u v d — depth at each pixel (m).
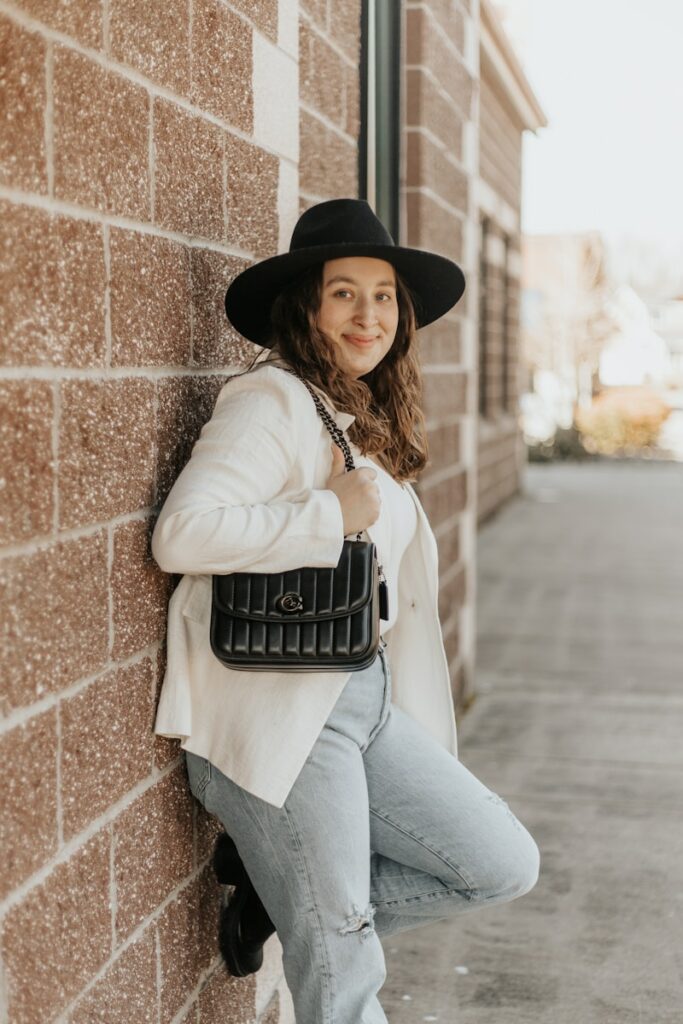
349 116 3.74
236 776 1.97
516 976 3.17
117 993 1.89
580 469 23.00
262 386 2.01
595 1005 3.02
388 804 2.13
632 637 7.55
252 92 2.41
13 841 1.55
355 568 1.93
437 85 4.67
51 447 1.62
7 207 1.49
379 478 2.21
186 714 2.00
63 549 1.67
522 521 13.95
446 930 3.45
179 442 2.10
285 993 2.84
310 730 1.96
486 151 13.04
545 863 3.90
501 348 15.73
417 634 2.38
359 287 2.13
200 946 2.28
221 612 1.94
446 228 4.95
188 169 2.08
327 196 3.52
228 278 2.32
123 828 1.90
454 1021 2.95
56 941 1.67
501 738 5.32
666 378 39.59
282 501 1.99
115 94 1.77
